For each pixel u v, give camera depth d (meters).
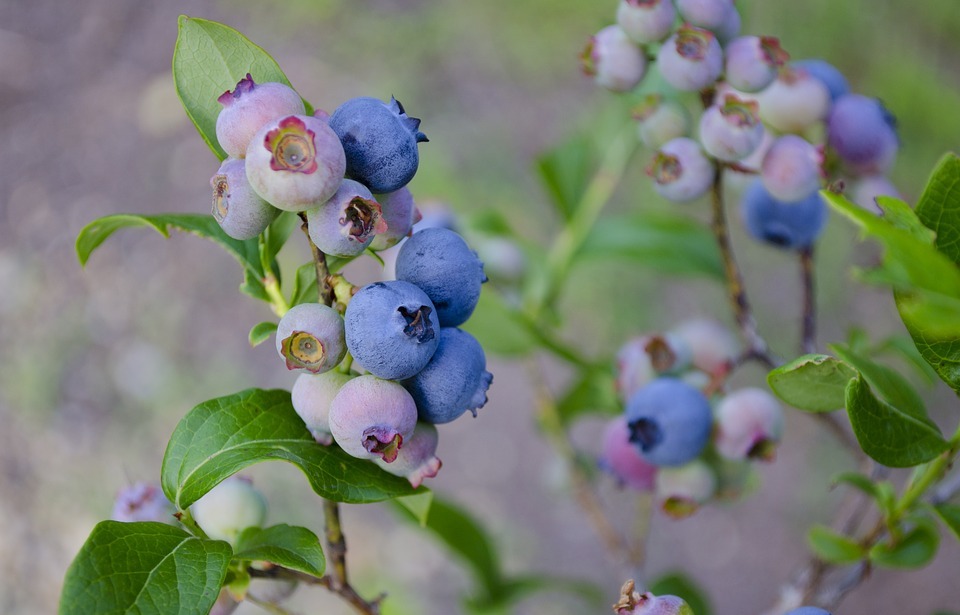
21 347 0.93
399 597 0.77
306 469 0.30
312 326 0.29
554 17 1.13
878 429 0.30
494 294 0.42
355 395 0.29
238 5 1.15
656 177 0.36
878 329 0.92
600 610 0.79
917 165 1.01
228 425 0.31
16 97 1.09
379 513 0.84
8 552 0.81
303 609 0.73
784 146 0.35
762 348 0.38
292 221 0.32
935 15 1.10
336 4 1.14
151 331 0.94
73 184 1.02
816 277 0.95
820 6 1.09
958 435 0.31
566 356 0.42
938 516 0.33
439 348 0.30
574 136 0.47
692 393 0.36
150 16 1.15
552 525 0.86
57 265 0.97
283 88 0.30
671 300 0.94
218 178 0.29
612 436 0.38
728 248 0.37
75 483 0.85
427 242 0.30
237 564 0.31
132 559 0.29
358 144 0.29
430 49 1.11
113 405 0.89
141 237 1.00
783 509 0.86
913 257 0.26
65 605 0.28
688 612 0.30
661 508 0.37
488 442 0.90
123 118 1.07
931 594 0.79
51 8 1.16
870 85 1.06
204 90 0.31
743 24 0.41
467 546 0.43
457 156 1.02
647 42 0.35
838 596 0.37
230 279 0.97
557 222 0.97
